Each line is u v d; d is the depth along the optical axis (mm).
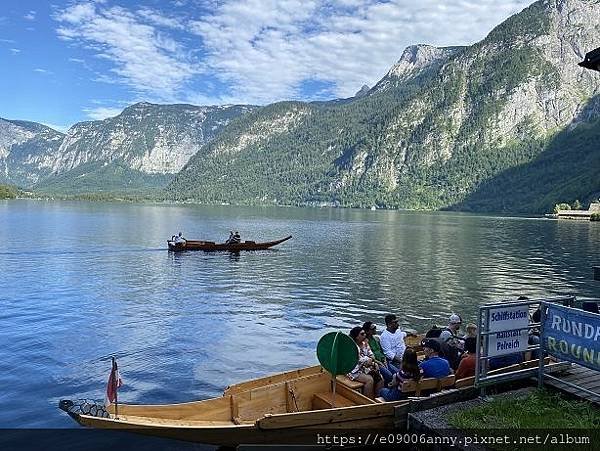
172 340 23422
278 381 14227
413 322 28219
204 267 49062
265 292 36250
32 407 15664
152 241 73750
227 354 21516
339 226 125250
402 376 12906
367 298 34500
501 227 128000
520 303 12984
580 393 12234
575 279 43656
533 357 14555
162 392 17266
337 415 11914
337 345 12789
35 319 27094
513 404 11891
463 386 12930
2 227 96625
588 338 11727
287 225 126250
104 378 18312
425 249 68688
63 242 70375
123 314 28609
